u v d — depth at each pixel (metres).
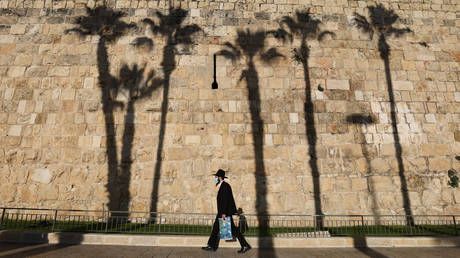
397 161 8.40
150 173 8.03
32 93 8.46
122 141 8.22
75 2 9.32
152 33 9.14
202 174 8.08
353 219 7.92
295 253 5.47
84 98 8.49
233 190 8.00
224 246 5.81
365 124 8.67
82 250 5.38
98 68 8.77
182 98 8.65
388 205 8.05
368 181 8.20
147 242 5.87
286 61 9.14
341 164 8.30
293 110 8.70
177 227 7.07
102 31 9.09
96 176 7.95
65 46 8.92
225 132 8.43
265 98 8.77
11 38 8.93
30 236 5.88
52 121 8.27
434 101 8.99
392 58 9.35
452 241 6.10
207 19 9.36
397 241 6.06
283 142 8.41
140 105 8.53
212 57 9.05
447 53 9.51
